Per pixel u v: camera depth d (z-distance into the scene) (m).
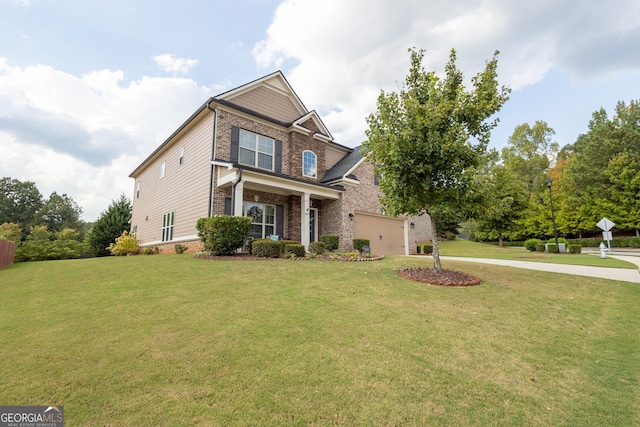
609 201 26.44
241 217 10.50
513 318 5.18
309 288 6.34
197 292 5.77
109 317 4.50
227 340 3.81
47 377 2.93
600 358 3.84
